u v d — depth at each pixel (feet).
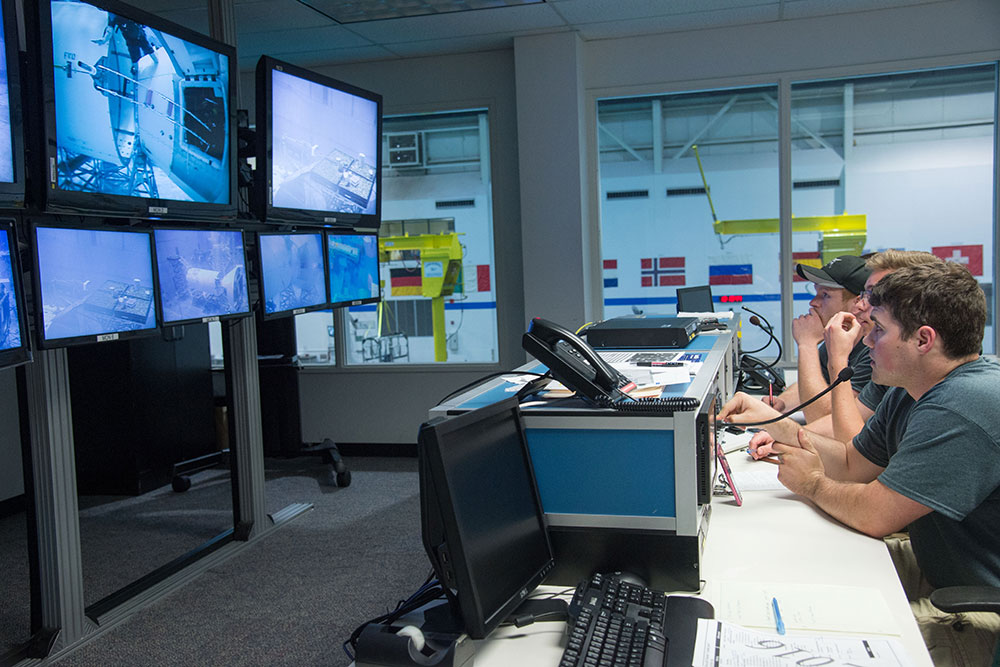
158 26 7.79
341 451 16.10
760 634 3.63
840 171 13.99
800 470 5.39
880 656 3.41
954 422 4.43
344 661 7.60
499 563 3.66
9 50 6.31
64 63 6.73
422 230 15.81
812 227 14.19
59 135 6.75
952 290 4.50
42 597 7.86
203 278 8.79
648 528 4.17
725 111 14.34
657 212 14.79
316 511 12.38
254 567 10.09
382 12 12.37
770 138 14.21
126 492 13.62
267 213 9.74
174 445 14.38
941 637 4.57
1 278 6.22
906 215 13.88
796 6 12.84
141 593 9.04
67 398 7.84
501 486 3.84
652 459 4.13
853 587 4.09
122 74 7.38
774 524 5.12
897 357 4.70
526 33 13.87
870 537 4.84
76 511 8.02
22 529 12.15
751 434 7.54
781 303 14.37
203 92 8.56
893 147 13.78
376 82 15.40
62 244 6.88
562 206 14.23
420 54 14.99
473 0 11.98
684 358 5.79
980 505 4.49
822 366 8.22
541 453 4.30
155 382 13.91
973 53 13.03
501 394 4.71
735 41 13.87
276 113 9.61
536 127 14.17
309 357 16.26
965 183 13.61
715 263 14.67
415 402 15.72
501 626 3.88
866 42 13.38
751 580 4.29
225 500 13.21
